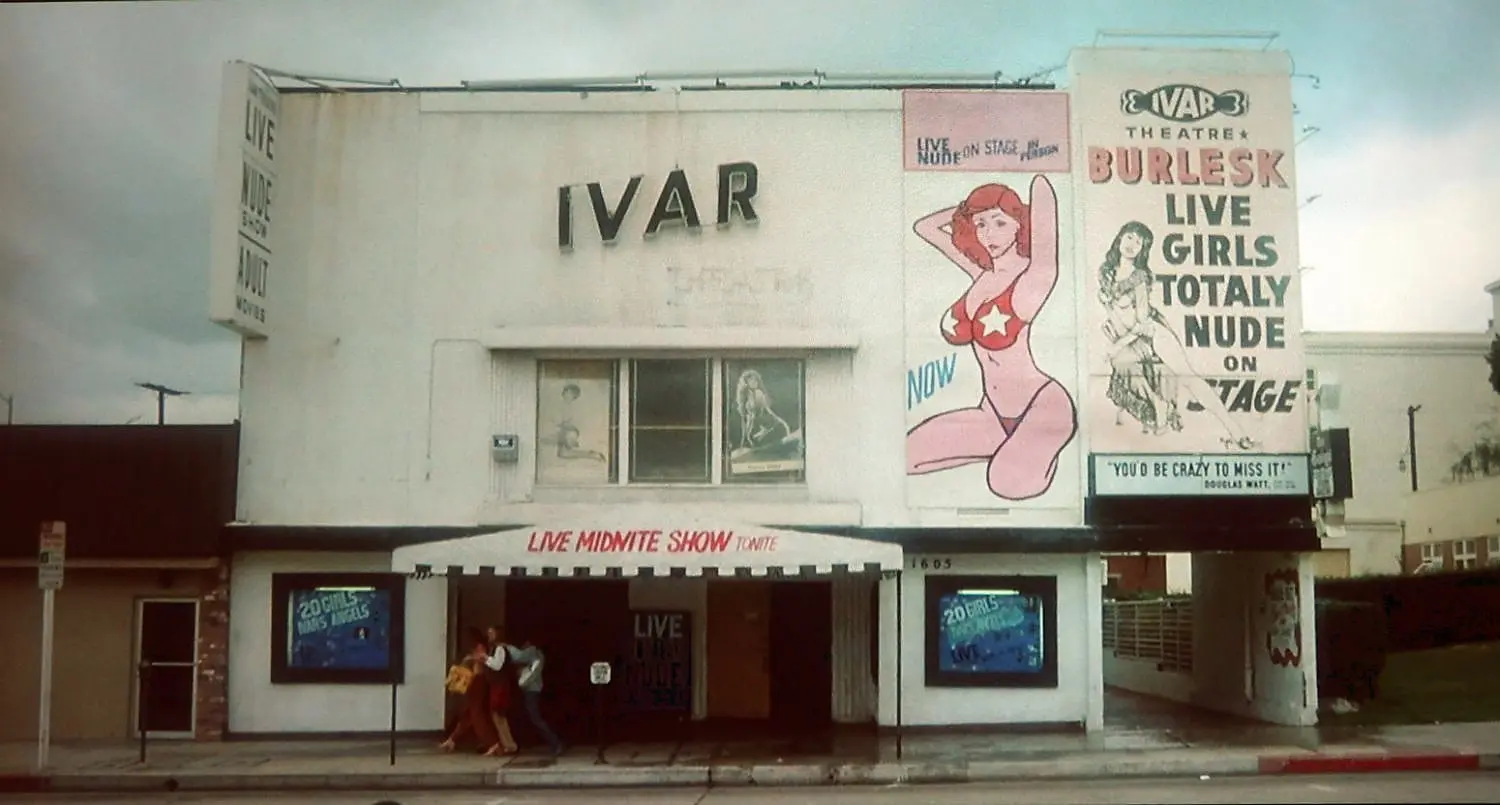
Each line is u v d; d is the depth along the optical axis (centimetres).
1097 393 1919
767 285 1950
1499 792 1352
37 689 1939
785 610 2116
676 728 2002
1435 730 1842
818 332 1919
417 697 1916
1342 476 1869
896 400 1936
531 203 1970
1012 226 1955
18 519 1897
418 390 1945
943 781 1573
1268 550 1914
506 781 1591
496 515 1909
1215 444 1920
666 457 1950
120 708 1936
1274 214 1955
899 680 1769
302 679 1917
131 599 1947
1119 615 2822
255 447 1938
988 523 1920
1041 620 1931
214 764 1672
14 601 1955
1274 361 1934
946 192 1959
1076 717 1917
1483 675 2259
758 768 1595
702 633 2103
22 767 1647
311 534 1906
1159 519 1909
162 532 1891
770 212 1961
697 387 1959
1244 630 2111
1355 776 1540
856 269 1952
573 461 1952
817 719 2083
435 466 1934
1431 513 4188
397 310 1958
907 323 1945
